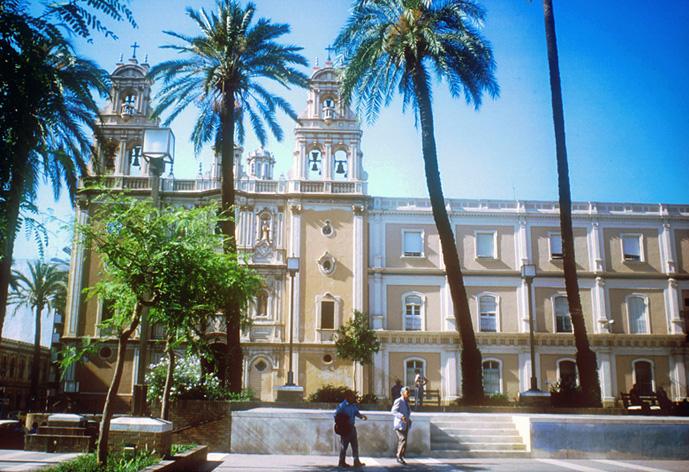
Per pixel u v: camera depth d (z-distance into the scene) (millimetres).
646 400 30750
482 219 49125
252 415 20406
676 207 50438
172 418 22938
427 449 19938
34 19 7523
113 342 44625
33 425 23844
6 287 18578
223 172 30406
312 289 46375
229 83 31344
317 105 49625
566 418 20266
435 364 46281
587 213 49531
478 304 47812
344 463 16938
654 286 49031
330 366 45062
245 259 17828
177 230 14023
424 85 29109
